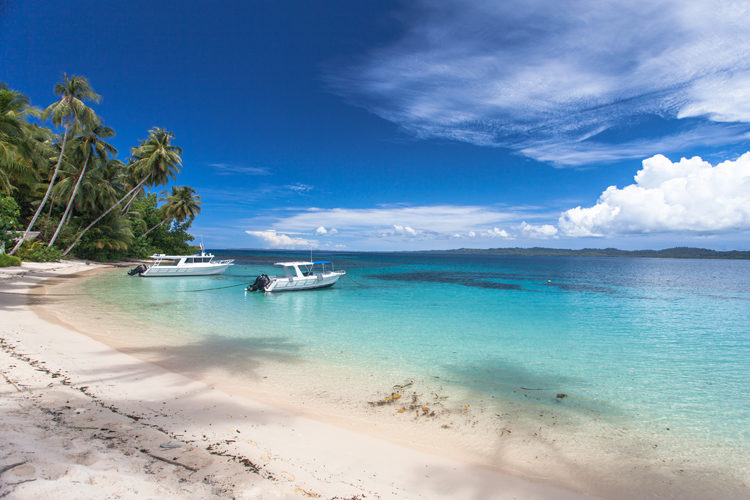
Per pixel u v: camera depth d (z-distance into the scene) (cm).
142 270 3322
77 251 4150
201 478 376
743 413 691
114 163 4228
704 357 1088
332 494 385
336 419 609
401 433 570
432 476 452
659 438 588
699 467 507
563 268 7644
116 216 4347
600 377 891
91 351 916
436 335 1323
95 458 375
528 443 557
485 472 470
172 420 545
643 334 1410
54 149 3719
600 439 579
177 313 1655
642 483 464
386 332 1362
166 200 5925
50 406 541
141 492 318
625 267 9125
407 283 3469
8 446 362
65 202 3794
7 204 2931
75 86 3047
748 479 481
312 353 1049
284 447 493
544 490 438
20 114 2780
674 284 3931
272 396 700
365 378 838
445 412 661
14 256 2977
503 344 1209
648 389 812
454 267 6931
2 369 696
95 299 1938
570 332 1426
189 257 3534
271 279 2544
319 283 2770
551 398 750
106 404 580
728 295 2891
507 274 5103
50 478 309
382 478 437
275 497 360
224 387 729
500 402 719
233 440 496
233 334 1268
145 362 865
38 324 1182
